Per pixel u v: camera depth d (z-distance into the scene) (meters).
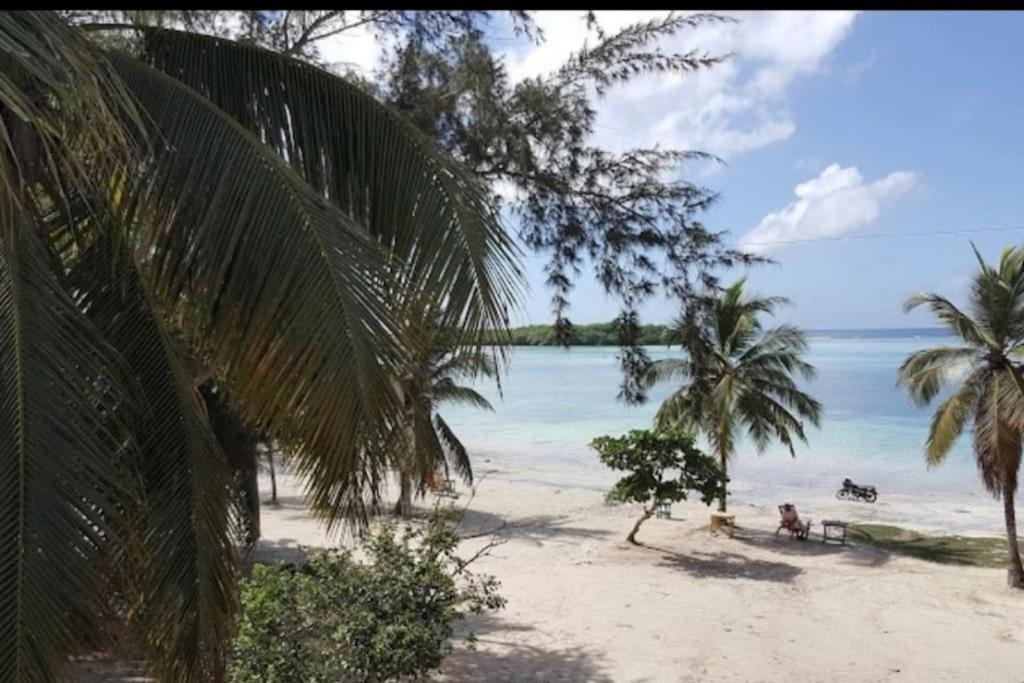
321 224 3.19
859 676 11.95
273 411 3.09
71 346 3.15
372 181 4.09
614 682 11.25
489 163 8.10
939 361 18.39
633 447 20.23
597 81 8.26
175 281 3.29
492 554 19.80
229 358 3.21
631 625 14.20
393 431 3.14
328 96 4.25
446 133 7.87
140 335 3.61
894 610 15.53
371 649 8.06
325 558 9.00
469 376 3.99
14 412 2.94
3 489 2.85
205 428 3.80
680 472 20.61
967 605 15.95
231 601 3.82
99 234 3.60
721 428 23.00
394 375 3.15
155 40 4.29
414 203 3.97
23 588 2.80
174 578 3.54
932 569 18.97
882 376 85.88
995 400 17.33
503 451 44.84
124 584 3.36
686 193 8.52
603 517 25.06
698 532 22.39
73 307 3.23
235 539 3.92
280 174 3.26
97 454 3.11
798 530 21.94
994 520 26.09
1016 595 16.67
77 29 2.82
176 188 3.29
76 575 2.95
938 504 29.28
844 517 26.38
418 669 8.73
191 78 4.22
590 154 8.32
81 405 3.11
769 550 20.70
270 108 4.20
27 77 2.74
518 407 69.81
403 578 8.76
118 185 3.42
